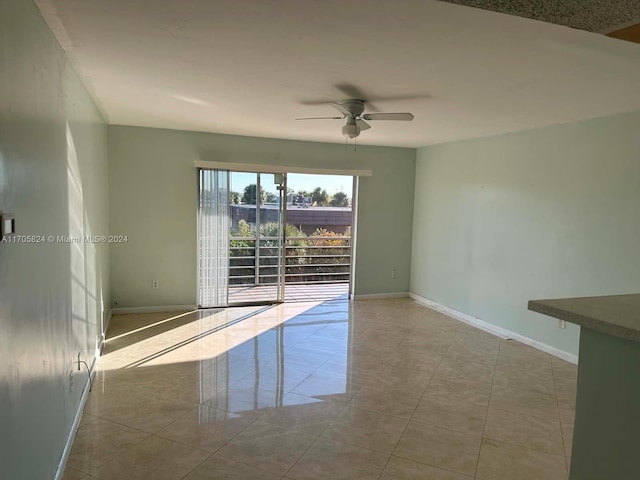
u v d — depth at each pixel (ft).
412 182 22.18
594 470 4.54
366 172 20.89
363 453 8.57
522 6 4.87
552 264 14.42
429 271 21.03
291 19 6.66
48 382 6.86
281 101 12.12
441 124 14.78
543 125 14.38
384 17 6.47
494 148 16.85
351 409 10.40
